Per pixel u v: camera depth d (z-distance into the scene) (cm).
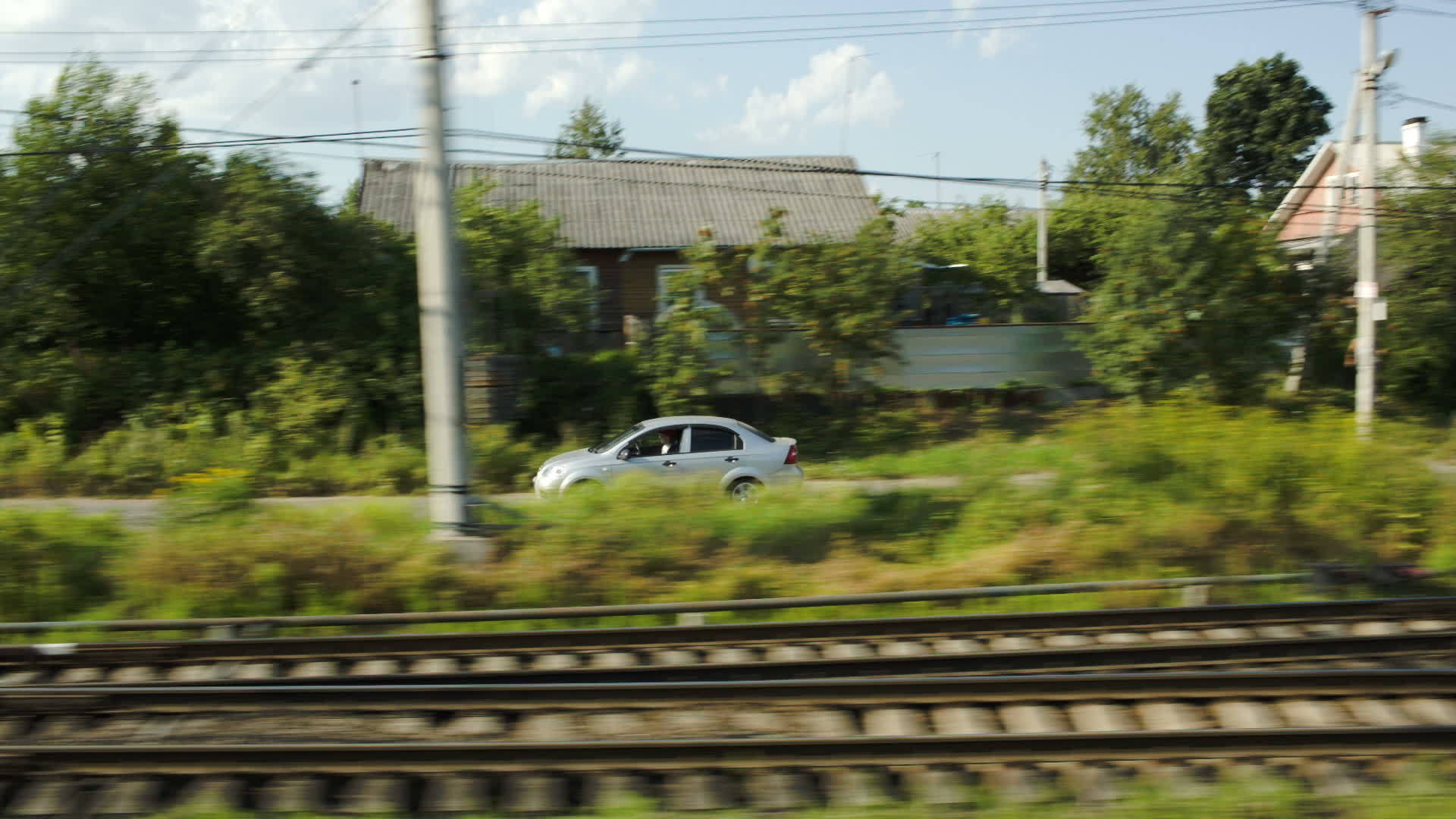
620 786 540
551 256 2125
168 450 1766
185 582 907
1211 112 4850
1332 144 3100
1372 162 1870
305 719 656
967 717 644
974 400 2233
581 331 2156
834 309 1962
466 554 953
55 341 2089
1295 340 2219
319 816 508
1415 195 2156
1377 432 1109
